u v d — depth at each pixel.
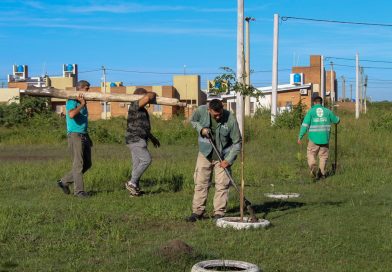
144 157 10.72
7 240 7.23
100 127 27.70
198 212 8.66
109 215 8.79
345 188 12.37
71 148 10.62
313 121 13.71
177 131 26.27
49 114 34.94
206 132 8.45
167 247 6.45
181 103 10.88
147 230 7.96
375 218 8.83
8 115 36.03
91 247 6.98
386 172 14.49
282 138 23.41
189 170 13.91
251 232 7.77
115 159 17.02
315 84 70.06
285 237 7.55
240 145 8.45
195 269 5.80
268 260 6.52
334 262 6.51
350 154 18.41
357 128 25.67
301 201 10.54
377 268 6.30
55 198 10.39
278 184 12.87
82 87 10.77
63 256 6.62
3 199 10.24
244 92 8.48
